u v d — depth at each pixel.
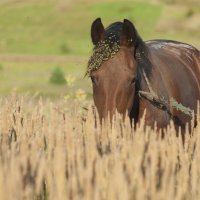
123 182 8.95
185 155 11.18
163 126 13.02
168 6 175.38
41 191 10.66
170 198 9.09
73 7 175.62
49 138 11.28
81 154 10.44
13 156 9.64
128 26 12.10
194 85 14.71
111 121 11.62
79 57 115.88
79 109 14.20
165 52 14.82
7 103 13.90
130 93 11.84
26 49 144.12
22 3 181.12
